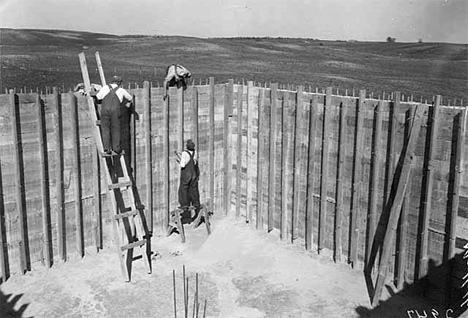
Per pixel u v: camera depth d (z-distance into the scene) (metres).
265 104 12.98
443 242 9.59
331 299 9.98
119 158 11.54
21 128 10.23
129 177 12.16
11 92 9.88
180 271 11.04
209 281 10.62
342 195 11.41
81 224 11.52
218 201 14.55
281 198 12.77
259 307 9.67
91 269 11.01
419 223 9.93
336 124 11.32
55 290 10.07
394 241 10.41
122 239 12.20
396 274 10.45
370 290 10.36
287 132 12.41
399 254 10.26
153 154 12.74
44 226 10.84
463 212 9.21
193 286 10.37
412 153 9.64
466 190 9.12
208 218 13.21
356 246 11.23
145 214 12.77
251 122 13.53
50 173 10.84
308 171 12.01
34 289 10.09
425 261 9.91
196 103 13.41
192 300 9.83
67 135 11.00
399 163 10.16
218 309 9.55
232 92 14.02
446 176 9.39
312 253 12.12
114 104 10.68
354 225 11.18
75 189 11.29
